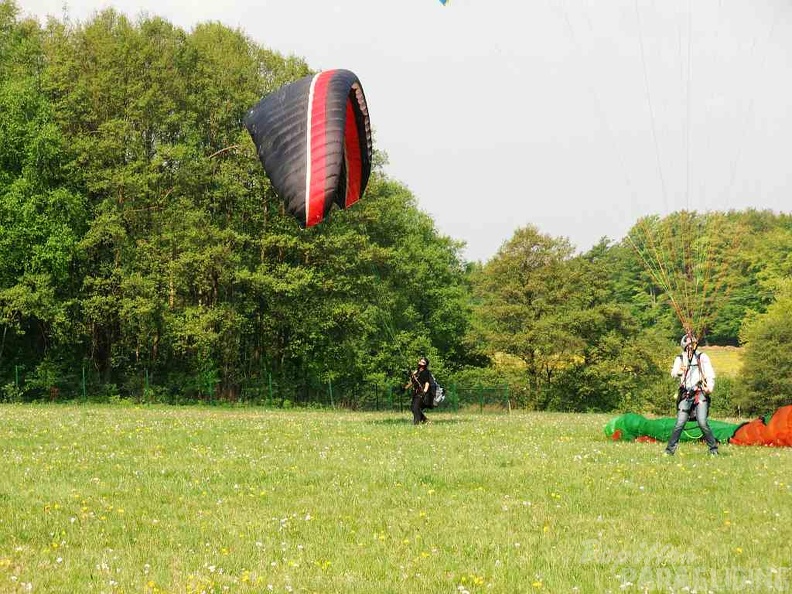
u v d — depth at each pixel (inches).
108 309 1878.7
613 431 885.2
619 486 546.3
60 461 649.0
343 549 386.6
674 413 2822.3
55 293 1966.0
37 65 2028.8
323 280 2007.9
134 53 1977.1
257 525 431.2
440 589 324.5
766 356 3058.6
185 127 1969.7
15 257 1802.4
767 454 732.0
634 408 2719.0
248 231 2016.5
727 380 3193.9
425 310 2979.8
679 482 561.0
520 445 812.6
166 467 629.0
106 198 1946.4
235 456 705.0
